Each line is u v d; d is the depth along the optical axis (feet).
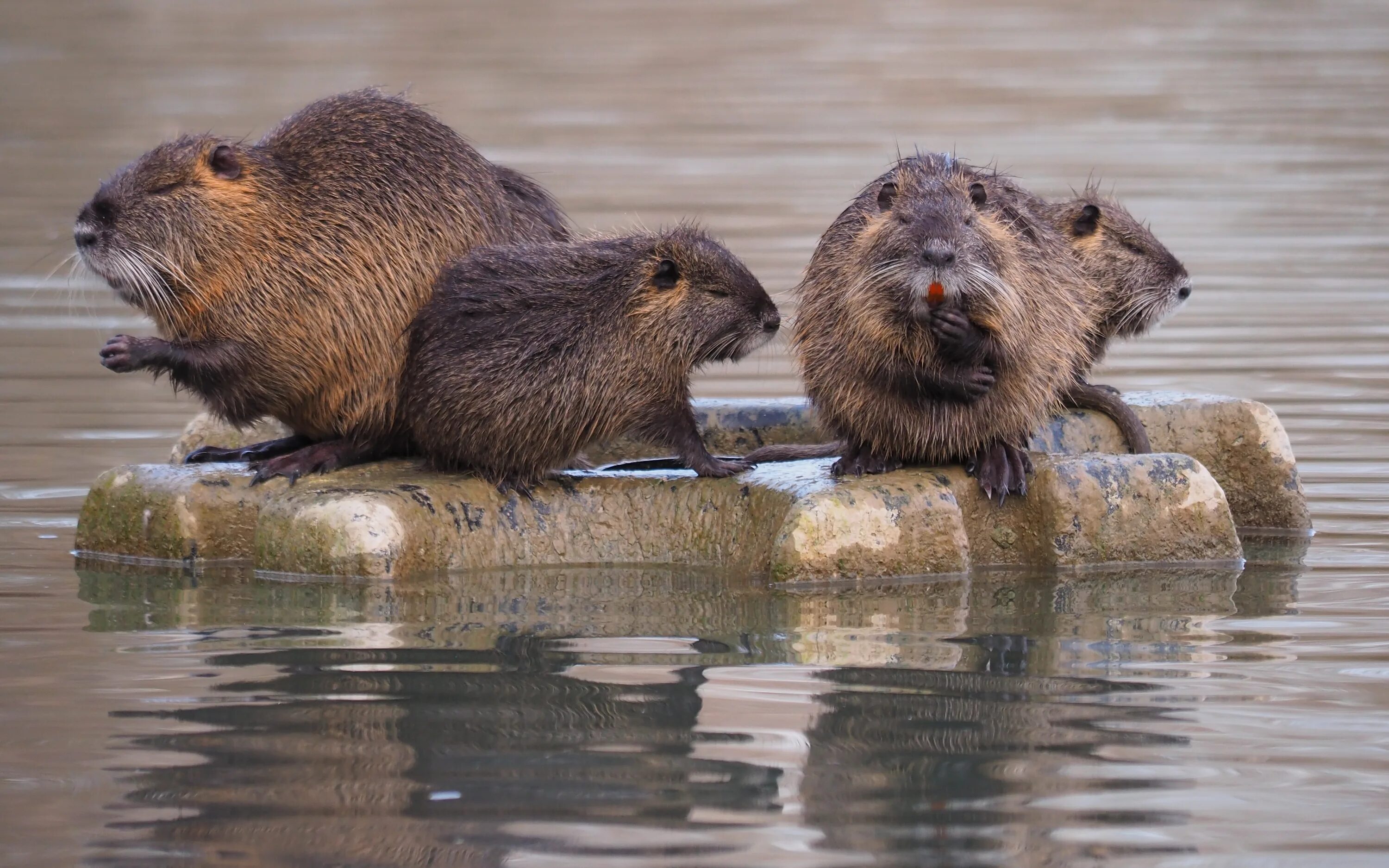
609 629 41.32
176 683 36.60
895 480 47.62
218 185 47.75
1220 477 54.08
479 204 50.96
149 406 71.05
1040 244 49.98
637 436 49.85
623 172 128.16
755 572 47.44
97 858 27.66
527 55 189.57
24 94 160.97
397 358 49.44
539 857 27.73
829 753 32.35
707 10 223.30
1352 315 87.04
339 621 41.98
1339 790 30.48
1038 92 163.84
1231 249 102.73
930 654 39.09
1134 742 32.96
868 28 209.26
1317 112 152.15
